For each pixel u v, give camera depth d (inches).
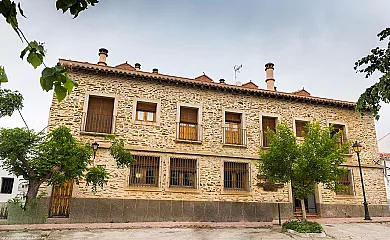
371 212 601.3
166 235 373.1
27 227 401.7
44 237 346.3
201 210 513.3
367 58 158.1
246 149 568.1
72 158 388.8
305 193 405.7
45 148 393.1
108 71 521.3
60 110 494.0
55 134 412.2
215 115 569.0
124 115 520.4
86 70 516.1
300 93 676.1
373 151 643.5
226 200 530.3
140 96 537.3
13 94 408.2
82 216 461.7
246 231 414.6
